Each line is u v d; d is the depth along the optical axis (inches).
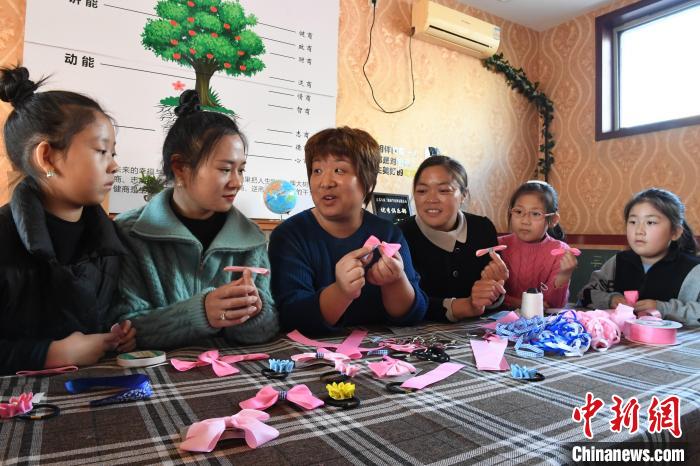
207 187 34.4
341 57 91.7
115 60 69.9
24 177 28.1
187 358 27.7
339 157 39.8
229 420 16.2
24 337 27.9
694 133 92.0
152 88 72.8
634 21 104.5
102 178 28.4
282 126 84.5
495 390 22.2
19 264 26.9
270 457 14.6
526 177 119.8
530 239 59.6
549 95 119.5
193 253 35.4
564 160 116.0
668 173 95.7
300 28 86.3
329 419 18.0
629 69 106.5
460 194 55.1
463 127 108.8
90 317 29.8
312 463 14.2
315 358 27.3
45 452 14.8
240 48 80.2
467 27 102.1
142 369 25.4
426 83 103.1
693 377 25.2
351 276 33.5
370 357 28.6
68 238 29.3
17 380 22.9
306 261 41.5
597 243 106.0
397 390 21.8
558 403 20.4
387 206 93.0
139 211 37.1
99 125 28.0
